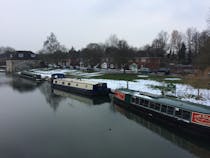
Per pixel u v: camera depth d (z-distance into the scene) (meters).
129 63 91.12
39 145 22.08
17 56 121.12
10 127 26.92
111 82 51.78
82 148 21.34
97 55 103.25
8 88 56.59
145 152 20.56
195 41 98.75
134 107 30.84
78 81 46.12
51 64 119.25
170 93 37.00
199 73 42.81
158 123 26.55
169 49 116.00
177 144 22.27
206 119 21.17
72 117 30.48
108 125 27.34
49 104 38.12
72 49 145.88
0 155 20.22
